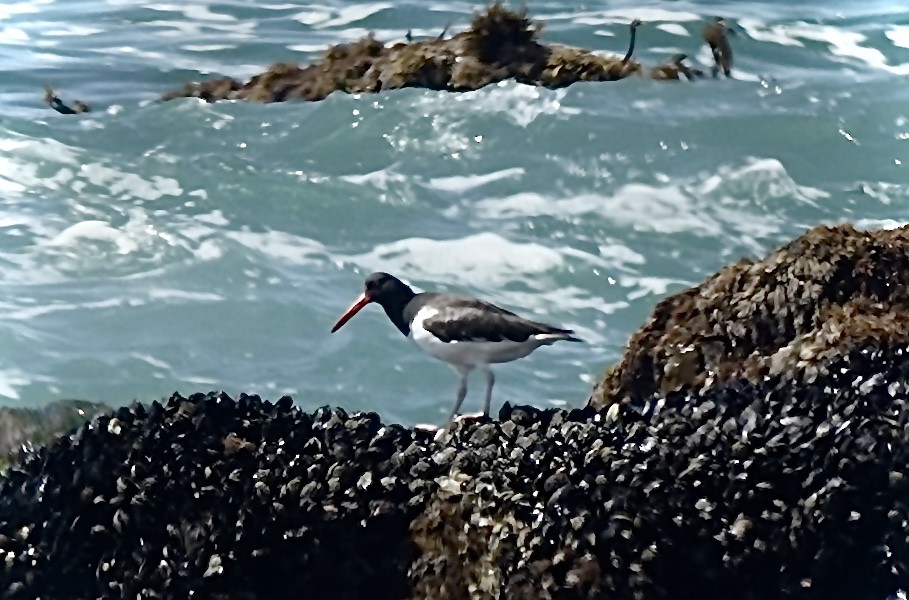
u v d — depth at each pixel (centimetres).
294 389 1686
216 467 898
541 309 1894
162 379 1698
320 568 874
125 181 2247
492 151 2378
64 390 1661
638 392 1177
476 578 858
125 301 1864
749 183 2270
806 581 868
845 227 1174
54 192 2202
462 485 880
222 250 2003
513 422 932
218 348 1769
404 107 2508
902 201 2280
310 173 2295
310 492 885
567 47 2706
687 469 884
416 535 879
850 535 878
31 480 920
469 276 1975
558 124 2442
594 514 860
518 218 2153
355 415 955
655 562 852
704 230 2127
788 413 937
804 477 892
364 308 1848
